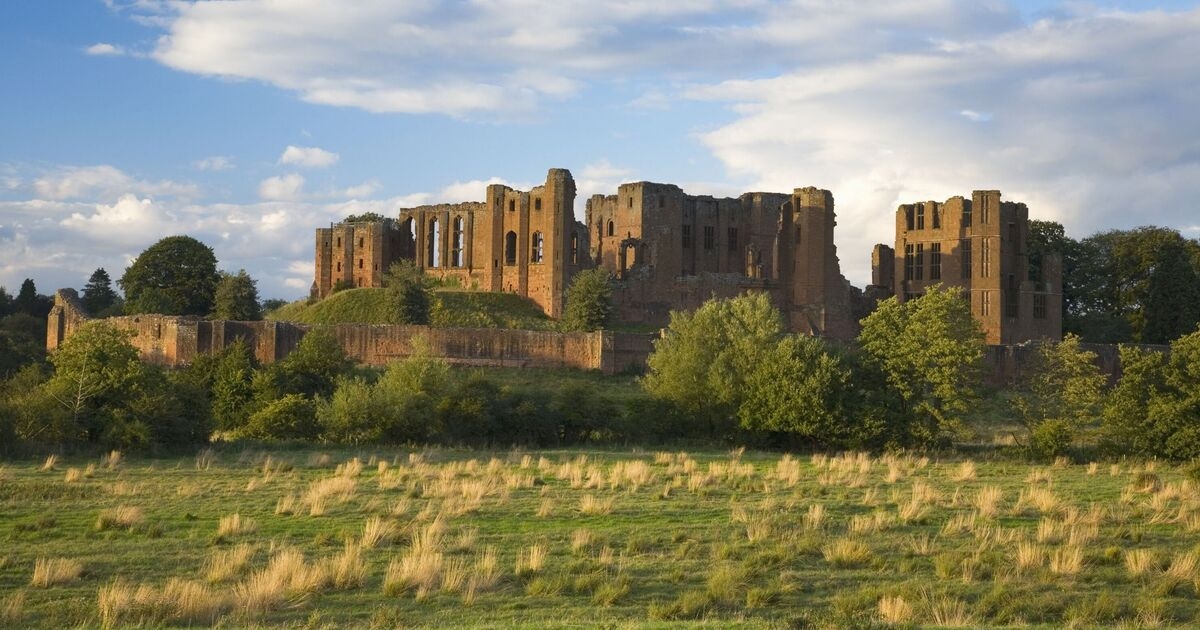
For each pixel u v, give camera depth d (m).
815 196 168.88
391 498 44.00
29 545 33.91
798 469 55.62
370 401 73.25
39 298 192.88
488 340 121.69
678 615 27.17
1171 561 32.78
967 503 44.41
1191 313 153.00
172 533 36.16
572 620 26.23
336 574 29.59
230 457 61.81
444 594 28.80
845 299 170.50
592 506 41.19
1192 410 65.75
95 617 26.02
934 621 26.98
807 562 33.44
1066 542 36.06
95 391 64.75
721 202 183.25
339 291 179.88
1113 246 173.00
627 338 122.50
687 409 80.44
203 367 86.38
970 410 77.31
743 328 83.75
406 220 193.25
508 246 174.25
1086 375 78.75
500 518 39.81
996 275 161.25
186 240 174.50
